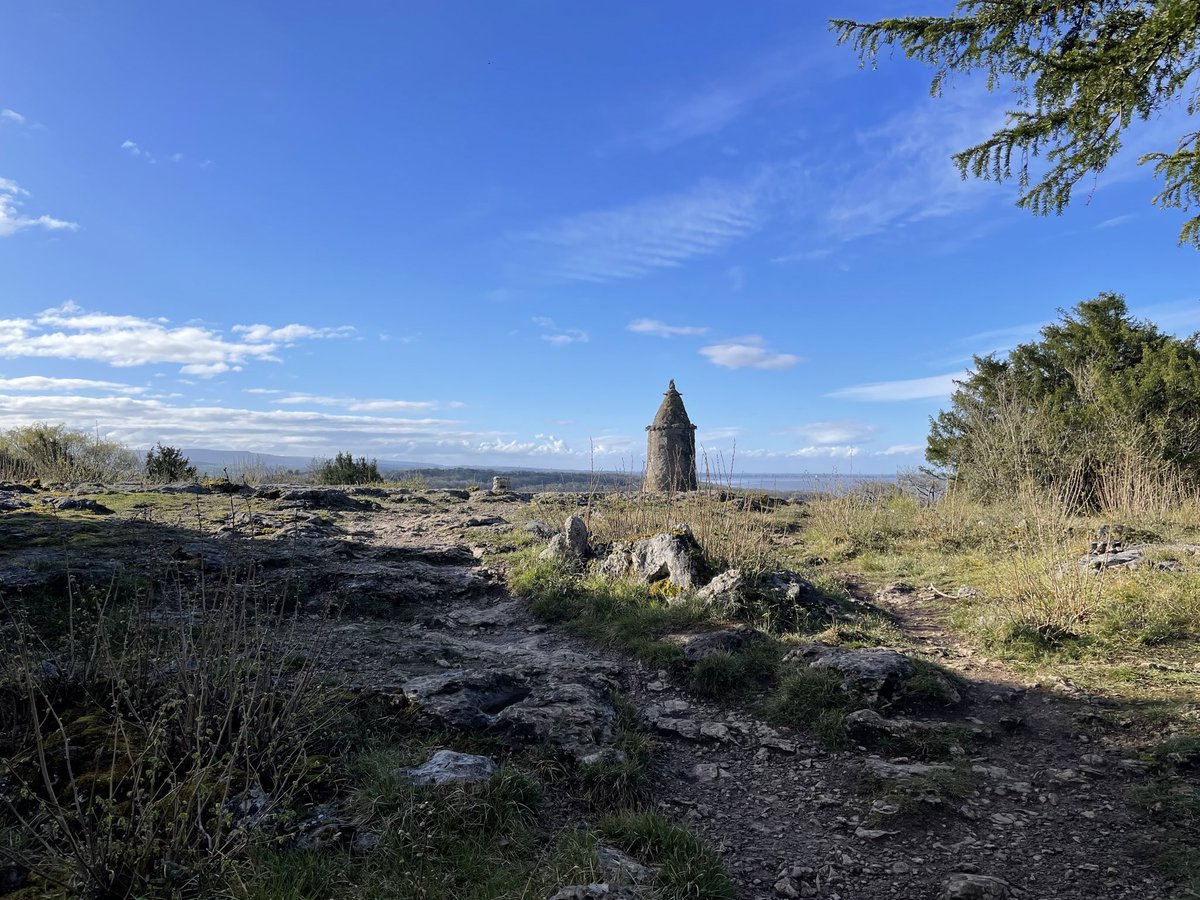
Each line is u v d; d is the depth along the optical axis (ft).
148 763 11.12
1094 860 11.50
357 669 17.87
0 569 21.06
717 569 27.61
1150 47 16.62
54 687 13.43
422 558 32.42
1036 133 19.15
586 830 11.73
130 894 8.71
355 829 10.67
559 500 53.21
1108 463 45.11
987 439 50.08
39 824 10.06
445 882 9.73
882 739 15.78
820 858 11.92
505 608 26.48
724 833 12.71
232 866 9.25
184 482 56.90
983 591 27.45
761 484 46.68
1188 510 37.96
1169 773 13.51
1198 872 10.70
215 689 12.54
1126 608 21.90
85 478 64.23
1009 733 16.16
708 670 19.01
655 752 15.48
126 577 21.83
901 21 19.49
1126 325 59.93
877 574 33.06
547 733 14.43
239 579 23.84
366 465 88.17
